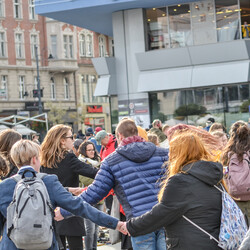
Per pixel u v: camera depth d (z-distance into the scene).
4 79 59.59
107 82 28.97
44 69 61.62
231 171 7.86
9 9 60.41
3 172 6.74
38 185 5.06
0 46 59.78
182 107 28.17
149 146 6.22
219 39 27.16
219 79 26.62
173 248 4.82
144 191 6.07
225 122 27.34
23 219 4.86
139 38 28.50
